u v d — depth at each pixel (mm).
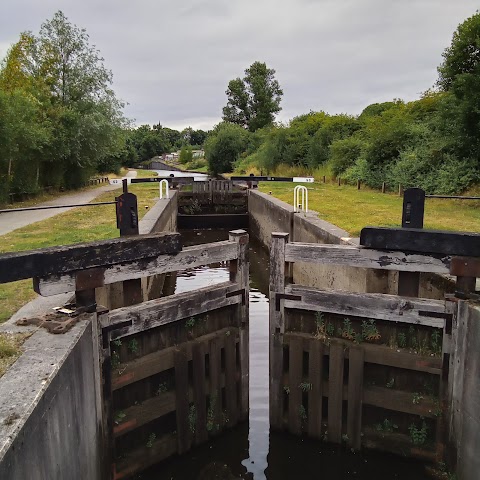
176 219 20500
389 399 5340
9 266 3760
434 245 4805
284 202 14664
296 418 5840
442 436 5051
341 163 26875
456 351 4727
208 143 52656
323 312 5582
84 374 3914
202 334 5664
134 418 5031
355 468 5312
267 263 14375
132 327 4812
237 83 60750
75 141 24344
